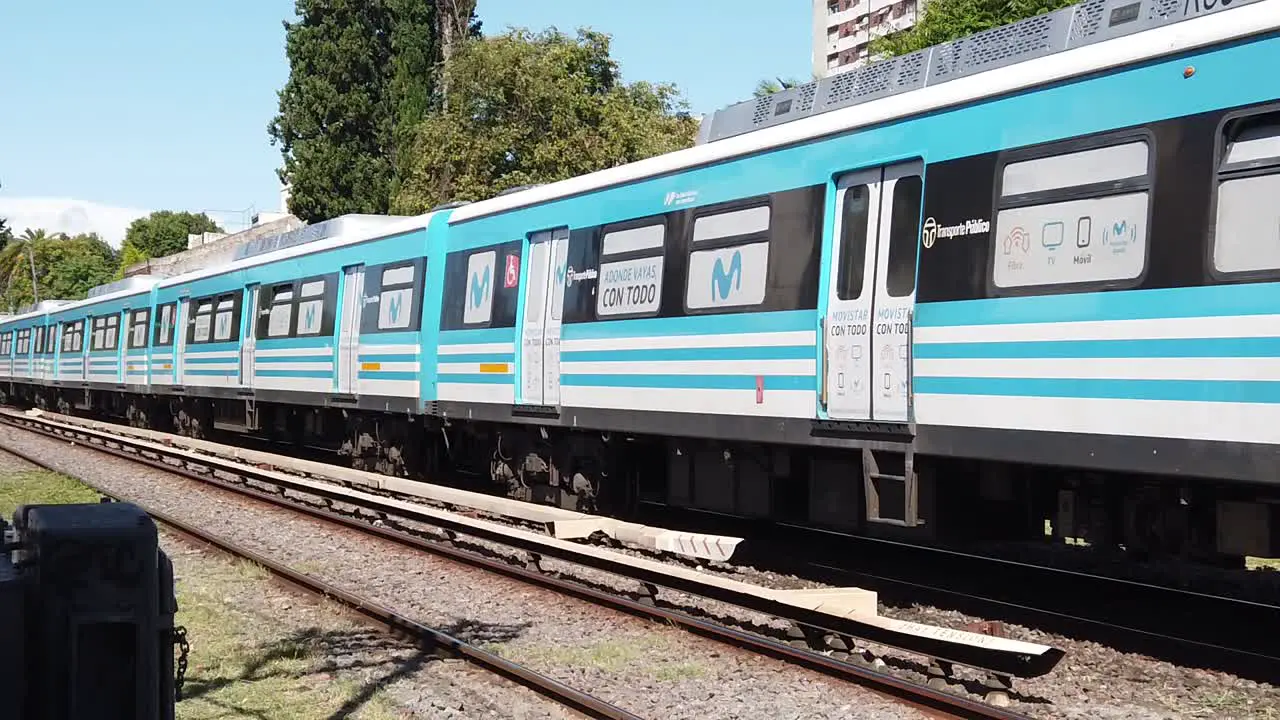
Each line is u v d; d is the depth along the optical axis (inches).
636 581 371.2
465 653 273.7
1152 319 268.7
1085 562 392.2
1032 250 297.0
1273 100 248.8
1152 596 334.0
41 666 111.8
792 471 407.2
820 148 363.3
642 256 440.8
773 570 398.9
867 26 2687.0
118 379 1142.3
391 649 288.8
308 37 1692.9
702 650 280.4
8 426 1243.8
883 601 343.9
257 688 254.7
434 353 591.2
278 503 561.9
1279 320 246.1
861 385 346.0
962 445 313.1
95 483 678.5
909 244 333.1
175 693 141.9
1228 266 255.6
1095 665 269.3
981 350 308.2
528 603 339.3
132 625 113.3
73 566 111.7
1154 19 289.6
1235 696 243.8
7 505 579.5
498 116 1264.8
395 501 520.1
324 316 713.6
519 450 550.6
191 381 945.5
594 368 465.4
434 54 1668.3
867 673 243.8
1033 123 299.0
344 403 682.8
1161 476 269.0
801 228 367.9
